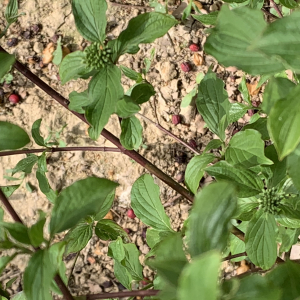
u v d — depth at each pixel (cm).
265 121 53
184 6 84
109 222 58
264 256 47
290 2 47
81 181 37
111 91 43
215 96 50
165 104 84
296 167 37
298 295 35
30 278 35
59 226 37
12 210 40
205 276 24
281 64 34
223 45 35
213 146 51
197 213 34
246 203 49
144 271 82
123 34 44
